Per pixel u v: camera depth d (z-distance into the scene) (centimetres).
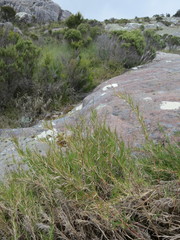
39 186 132
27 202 124
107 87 391
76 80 486
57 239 121
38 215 123
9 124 364
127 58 663
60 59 550
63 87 455
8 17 1836
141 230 108
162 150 139
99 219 112
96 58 683
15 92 434
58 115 397
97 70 602
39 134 279
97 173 119
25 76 441
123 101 280
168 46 1903
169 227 102
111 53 674
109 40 761
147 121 223
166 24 3703
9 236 124
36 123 372
